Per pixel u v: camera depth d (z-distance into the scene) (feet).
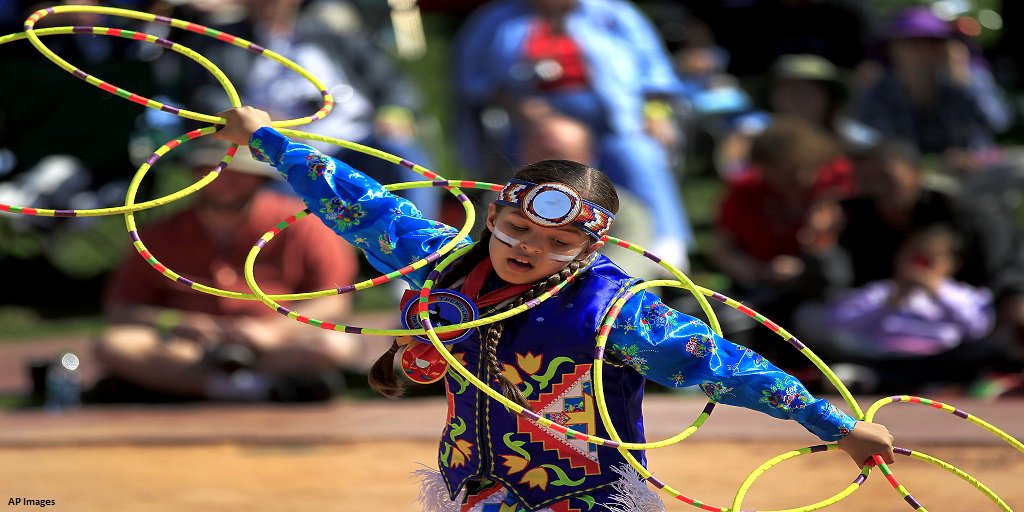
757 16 113.91
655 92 87.35
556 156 68.54
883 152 70.08
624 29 86.63
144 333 69.15
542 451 30.04
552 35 84.07
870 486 48.98
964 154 91.76
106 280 101.04
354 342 72.49
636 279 30.09
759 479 50.19
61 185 93.35
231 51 83.61
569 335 29.37
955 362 66.03
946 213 68.39
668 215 79.66
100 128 91.45
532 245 28.96
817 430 29.68
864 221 70.03
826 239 71.31
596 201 29.27
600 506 30.22
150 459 55.77
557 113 81.76
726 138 111.45
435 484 32.58
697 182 115.75
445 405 66.23
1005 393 65.16
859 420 30.50
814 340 67.97
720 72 115.75
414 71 132.46
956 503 46.34
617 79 83.05
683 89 101.24
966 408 60.54
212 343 68.95
